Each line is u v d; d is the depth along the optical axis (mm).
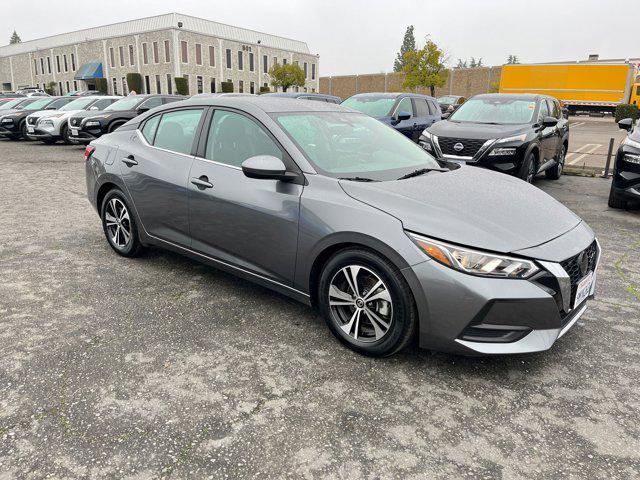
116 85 55938
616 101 33000
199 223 3641
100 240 5125
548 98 9156
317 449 2164
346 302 2945
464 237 2553
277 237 3150
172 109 4062
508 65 36344
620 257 4828
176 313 3447
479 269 2498
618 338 3205
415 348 3037
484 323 2525
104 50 55875
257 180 3268
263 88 57188
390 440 2232
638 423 2375
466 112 8555
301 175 3100
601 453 2170
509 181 3562
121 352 2922
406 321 2689
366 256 2750
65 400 2459
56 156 12625
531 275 2525
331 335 3180
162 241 4051
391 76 59906
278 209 3115
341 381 2678
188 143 3811
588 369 2840
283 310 3525
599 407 2496
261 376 2707
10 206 6680
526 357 2955
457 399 2543
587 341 3160
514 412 2449
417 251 2582
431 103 11875
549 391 2625
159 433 2240
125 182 4184
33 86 68000
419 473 2039
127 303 3598
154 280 4039
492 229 2639
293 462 2086
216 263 3654
